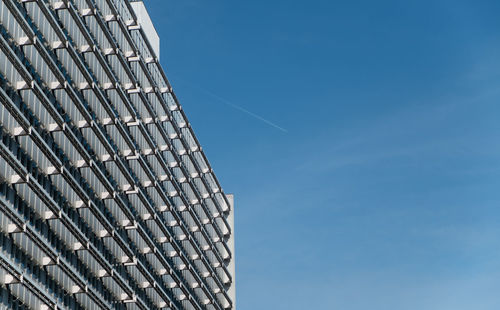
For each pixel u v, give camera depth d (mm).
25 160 94062
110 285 115875
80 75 110750
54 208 99438
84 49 113000
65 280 101375
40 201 96188
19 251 90750
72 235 104062
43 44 100938
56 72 102688
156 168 139375
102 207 115562
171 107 152625
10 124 90375
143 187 132625
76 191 106375
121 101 125875
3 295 86688
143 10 152000
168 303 139750
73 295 103625
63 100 104812
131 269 124375
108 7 125562
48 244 97125
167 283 141625
